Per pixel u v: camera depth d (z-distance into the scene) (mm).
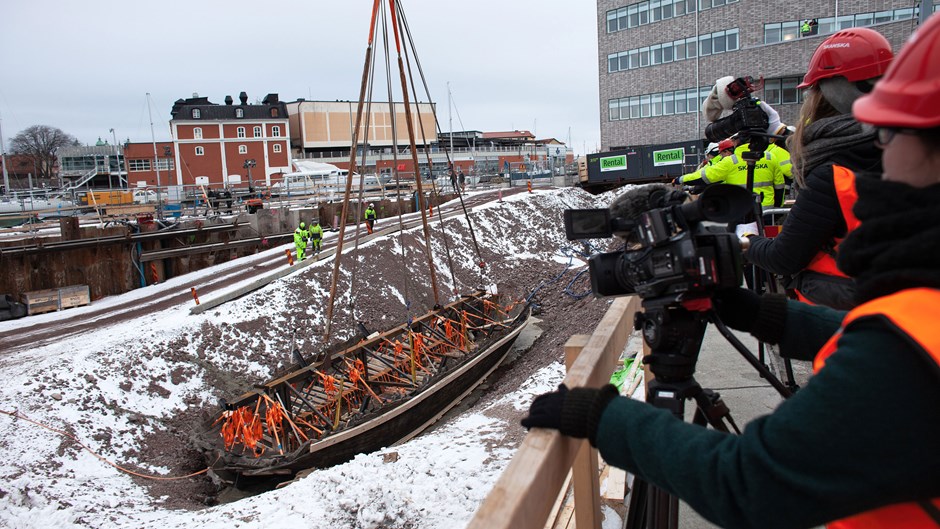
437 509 6738
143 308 21266
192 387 16047
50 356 15797
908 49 1191
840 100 2625
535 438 1687
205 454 12680
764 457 1144
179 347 16922
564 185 53031
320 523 7094
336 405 13539
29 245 23188
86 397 14297
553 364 10906
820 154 2443
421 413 13414
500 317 20281
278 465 11148
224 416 13141
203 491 12203
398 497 7047
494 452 7637
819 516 1117
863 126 2338
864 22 36812
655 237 1870
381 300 22641
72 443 12805
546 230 35844
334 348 16703
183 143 75875
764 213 4555
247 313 19016
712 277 1797
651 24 46125
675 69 45156
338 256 14117
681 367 2014
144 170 75000
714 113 4695
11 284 22656
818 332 1922
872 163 2314
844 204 2312
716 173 4598
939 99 1094
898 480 1042
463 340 17125
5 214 33062
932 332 1022
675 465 1297
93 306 22984
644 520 2477
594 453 3123
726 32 41906
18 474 11398
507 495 1437
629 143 48781
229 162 77875
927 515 1128
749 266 5055
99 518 10344
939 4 25031
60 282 23859
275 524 7250
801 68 38656
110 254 25531
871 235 1175
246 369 17344
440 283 25984
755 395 4680
